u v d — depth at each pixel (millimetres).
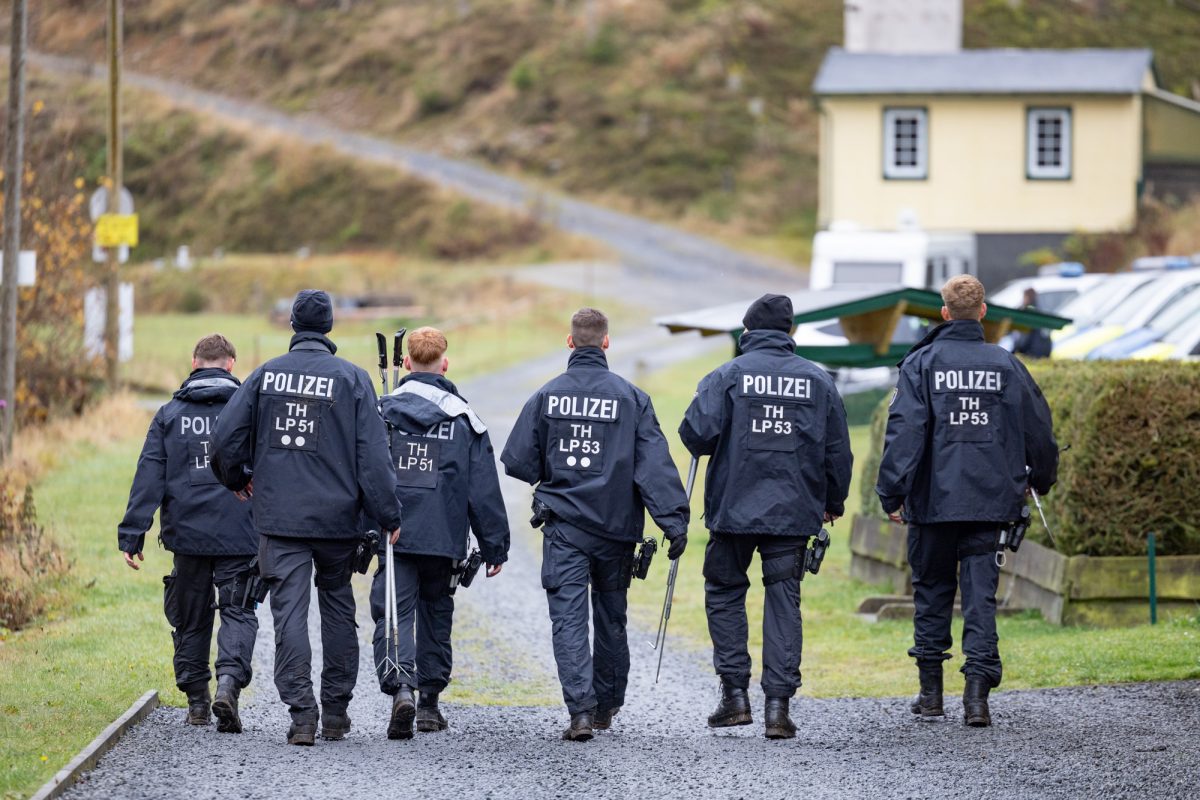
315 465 21828
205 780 19375
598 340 23406
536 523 23281
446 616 23703
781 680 22750
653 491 22766
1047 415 23312
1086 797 18391
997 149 117375
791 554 23000
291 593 21938
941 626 23891
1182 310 58000
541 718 24703
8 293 51844
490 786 19406
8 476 46031
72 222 68438
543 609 36219
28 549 35281
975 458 22953
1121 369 31281
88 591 34812
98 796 18375
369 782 19531
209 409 23438
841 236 85188
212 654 29812
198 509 23000
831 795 18812
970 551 23234
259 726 23375
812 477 22984
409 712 22156
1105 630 29844
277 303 159875
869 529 39906
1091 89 115938
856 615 35719
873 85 117375
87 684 25219
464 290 164875
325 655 22500
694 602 38438
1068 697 24359
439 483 22938
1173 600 30891
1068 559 30969
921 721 23609
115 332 71250
